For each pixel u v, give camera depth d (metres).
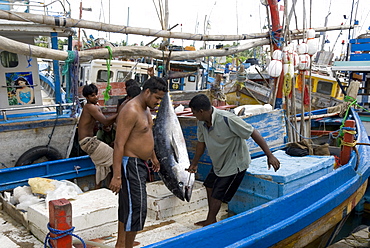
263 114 5.54
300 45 6.45
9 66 6.37
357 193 5.43
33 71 6.59
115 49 4.58
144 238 3.83
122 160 3.19
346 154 5.30
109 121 5.04
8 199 4.52
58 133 5.84
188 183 4.20
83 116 5.06
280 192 4.15
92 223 3.74
